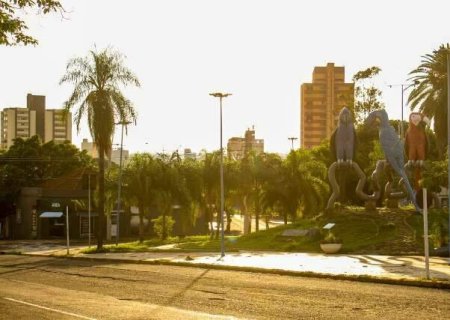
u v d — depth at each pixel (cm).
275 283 2247
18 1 1473
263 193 6175
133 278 2536
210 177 6256
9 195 8262
